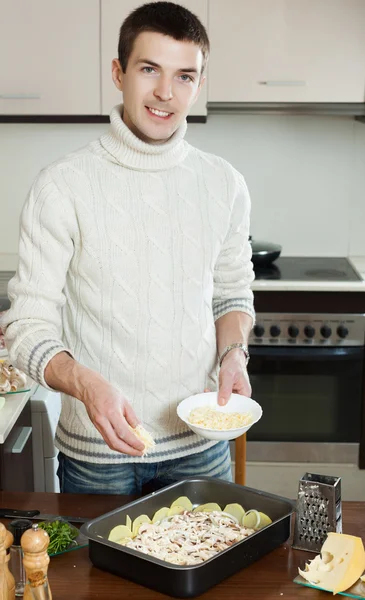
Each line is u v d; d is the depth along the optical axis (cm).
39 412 270
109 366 190
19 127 396
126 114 189
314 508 155
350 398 364
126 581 146
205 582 142
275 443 369
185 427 197
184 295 192
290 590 144
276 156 402
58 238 183
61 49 352
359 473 371
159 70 176
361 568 147
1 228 405
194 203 193
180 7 177
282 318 357
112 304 187
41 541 126
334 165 403
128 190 188
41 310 182
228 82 359
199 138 402
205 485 170
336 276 366
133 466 194
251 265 216
